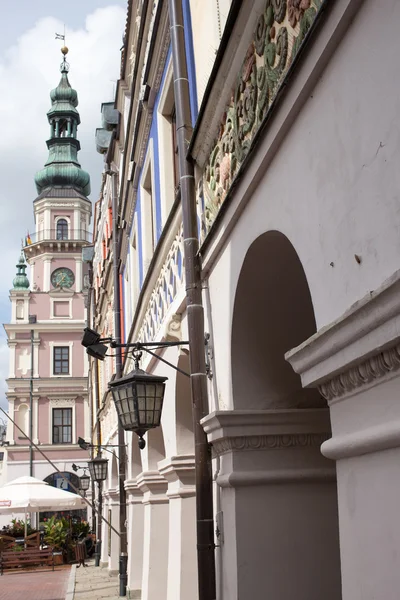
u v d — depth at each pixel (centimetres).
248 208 470
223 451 538
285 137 384
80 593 1742
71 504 2552
